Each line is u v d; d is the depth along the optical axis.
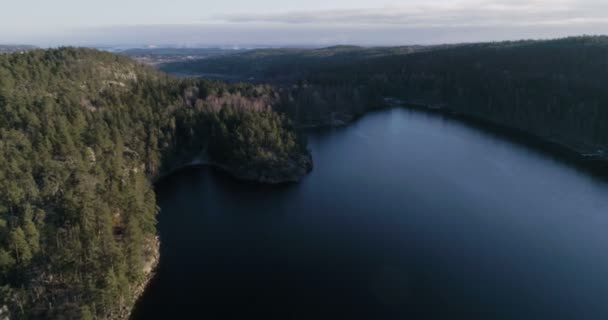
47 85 127.12
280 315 64.88
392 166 134.38
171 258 81.44
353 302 68.06
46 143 91.00
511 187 114.88
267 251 84.25
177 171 131.50
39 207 70.75
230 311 65.81
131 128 123.81
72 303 58.50
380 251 83.44
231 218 100.12
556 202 104.62
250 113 139.38
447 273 75.56
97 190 79.50
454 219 96.44
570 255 80.44
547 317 63.78
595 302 67.06
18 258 59.84
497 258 79.94
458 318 63.97
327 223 96.25
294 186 119.19
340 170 131.12
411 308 66.38
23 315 55.62
